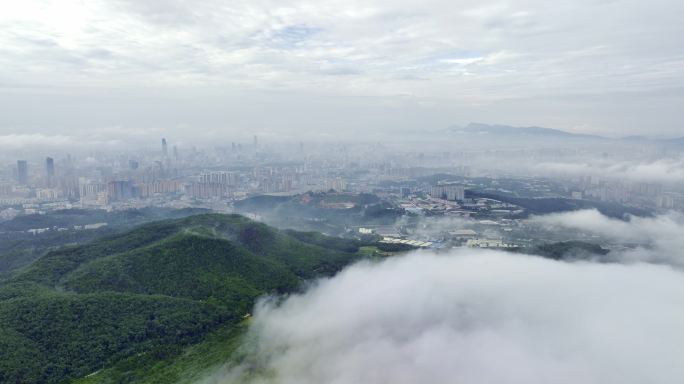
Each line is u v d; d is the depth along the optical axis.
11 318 168.62
